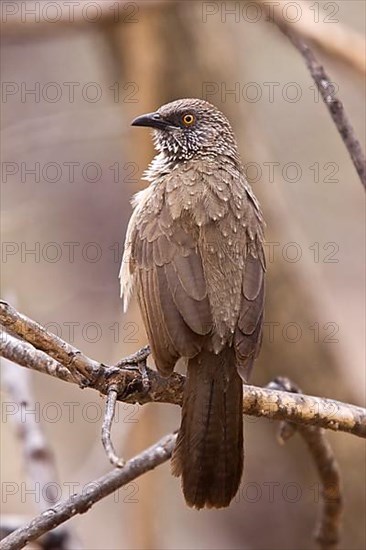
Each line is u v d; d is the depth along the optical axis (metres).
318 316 14.16
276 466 14.98
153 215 8.84
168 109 9.88
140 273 8.60
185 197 8.81
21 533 7.99
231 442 7.86
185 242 8.57
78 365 7.49
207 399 7.89
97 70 17.67
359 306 16.69
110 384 7.60
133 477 8.52
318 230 16.88
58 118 15.44
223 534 15.61
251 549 15.30
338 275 16.88
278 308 13.97
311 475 14.73
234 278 8.44
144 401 7.89
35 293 16.34
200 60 13.94
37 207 16.08
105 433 6.91
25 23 13.58
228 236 8.63
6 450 14.66
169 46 13.80
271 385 9.02
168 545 15.20
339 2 17.03
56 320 16.38
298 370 13.94
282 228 14.17
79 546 10.62
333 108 9.47
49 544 10.18
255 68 17.05
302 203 16.88
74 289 16.64
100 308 16.70
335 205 16.92
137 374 7.80
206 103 9.95
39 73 17.70
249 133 14.23
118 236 17.05
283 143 16.92
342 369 14.05
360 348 16.27
